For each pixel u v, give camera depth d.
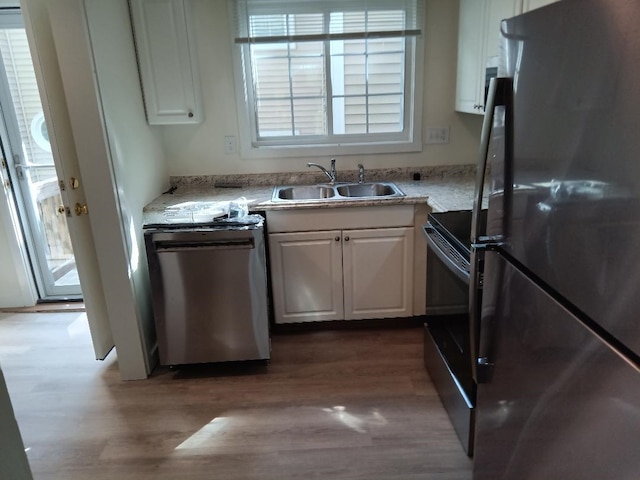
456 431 1.95
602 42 0.74
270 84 3.03
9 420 0.86
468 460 1.81
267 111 3.08
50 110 2.12
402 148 3.09
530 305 1.03
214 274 2.30
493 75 2.21
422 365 2.46
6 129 3.15
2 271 3.30
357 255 2.68
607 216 0.75
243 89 2.95
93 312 2.49
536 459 1.06
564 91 0.85
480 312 1.39
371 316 2.81
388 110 3.10
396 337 2.76
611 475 0.79
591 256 0.80
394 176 3.14
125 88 2.38
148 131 2.72
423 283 2.76
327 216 2.61
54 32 1.95
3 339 2.92
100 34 2.10
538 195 0.96
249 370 2.48
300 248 2.65
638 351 0.70
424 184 2.92
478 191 1.26
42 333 2.99
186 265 2.28
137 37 2.55
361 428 2.00
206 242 2.26
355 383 2.33
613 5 0.70
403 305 2.80
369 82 3.04
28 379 2.47
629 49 0.67
